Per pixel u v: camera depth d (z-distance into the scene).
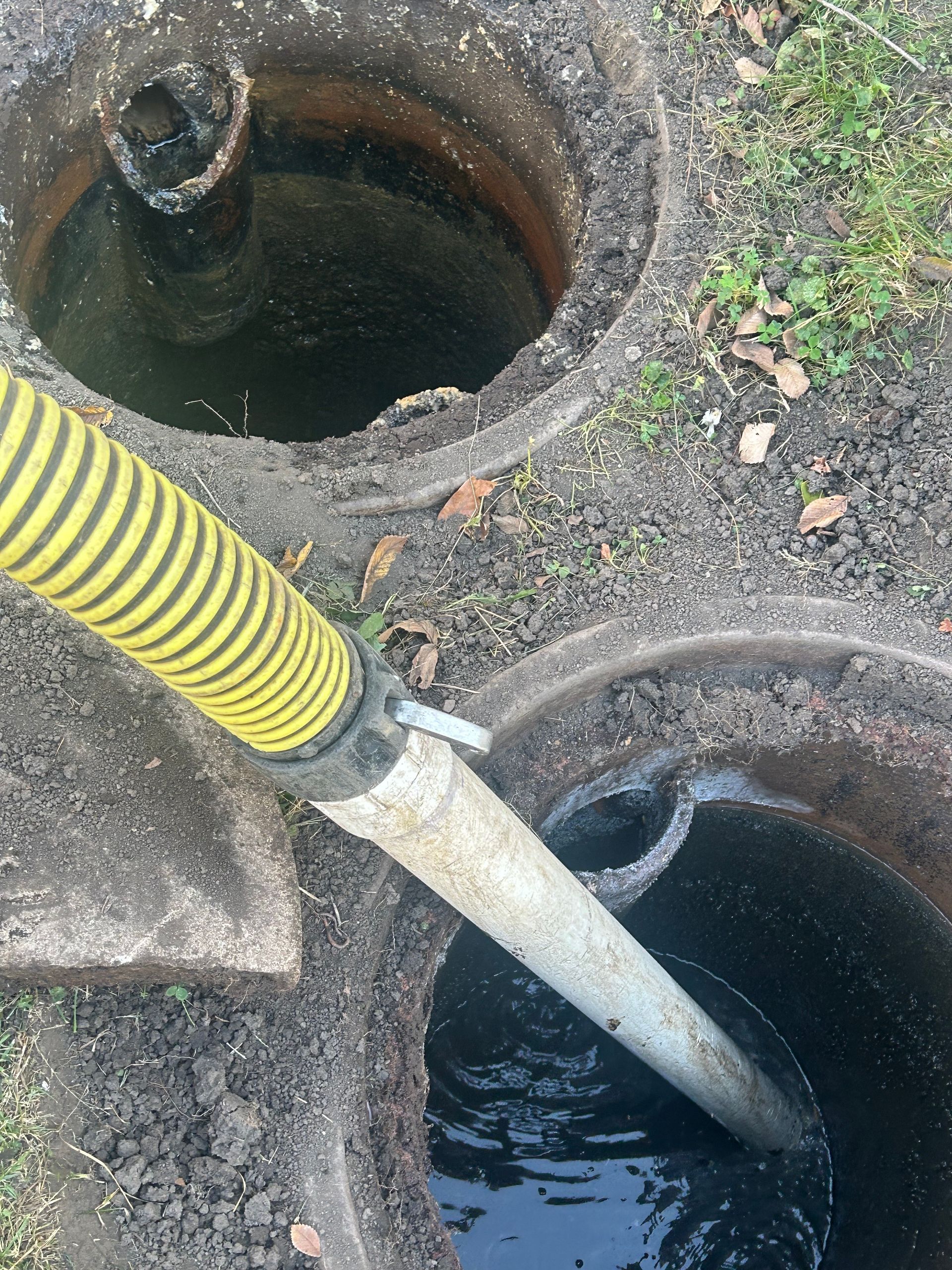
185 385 1.37
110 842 0.76
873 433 0.91
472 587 0.89
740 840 1.07
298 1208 0.72
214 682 0.54
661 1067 0.92
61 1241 0.68
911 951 1.01
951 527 0.89
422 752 0.62
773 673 0.92
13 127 0.96
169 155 1.08
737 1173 1.10
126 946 0.73
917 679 0.88
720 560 0.90
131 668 0.80
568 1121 1.12
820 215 0.96
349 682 0.59
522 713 0.85
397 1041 0.81
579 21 1.04
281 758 0.59
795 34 1.01
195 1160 0.72
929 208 0.93
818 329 0.92
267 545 0.88
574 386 0.93
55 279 1.07
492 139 1.14
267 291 1.35
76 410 0.88
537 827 0.90
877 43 0.98
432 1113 1.07
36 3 0.99
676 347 0.94
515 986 1.10
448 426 0.95
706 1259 1.05
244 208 1.19
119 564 0.48
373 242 1.33
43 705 0.79
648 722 0.90
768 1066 1.17
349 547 0.89
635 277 0.98
